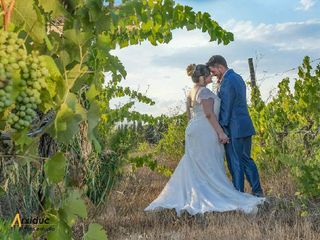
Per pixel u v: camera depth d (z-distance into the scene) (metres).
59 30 2.57
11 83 1.72
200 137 7.16
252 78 11.79
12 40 1.74
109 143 7.60
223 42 5.21
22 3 1.91
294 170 7.02
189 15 4.89
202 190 7.01
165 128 15.16
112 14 2.43
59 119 2.01
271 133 9.50
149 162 8.59
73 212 2.37
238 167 7.39
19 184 3.84
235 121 7.38
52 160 2.09
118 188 8.15
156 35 4.94
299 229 5.75
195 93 7.30
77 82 2.21
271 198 7.18
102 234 2.40
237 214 6.50
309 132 8.69
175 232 6.05
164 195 7.18
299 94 8.76
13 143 2.03
